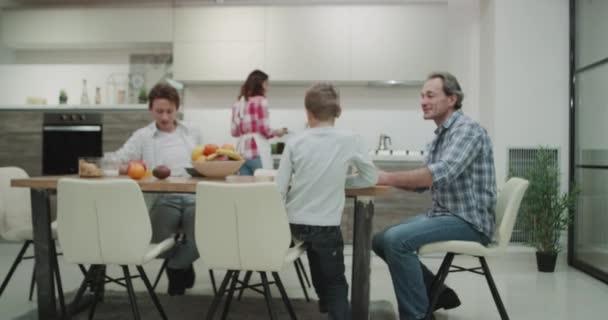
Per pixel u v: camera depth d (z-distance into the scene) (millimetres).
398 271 2000
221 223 1664
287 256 1770
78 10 4664
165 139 2713
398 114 4762
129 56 5039
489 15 4223
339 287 1944
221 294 1772
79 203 1728
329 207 1797
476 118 4582
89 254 1767
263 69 4461
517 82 4023
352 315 1872
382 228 4191
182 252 2387
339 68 4414
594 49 3568
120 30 4633
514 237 4102
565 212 3594
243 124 3777
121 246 1748
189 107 4891
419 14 4375
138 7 4617
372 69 4395
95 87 5066
